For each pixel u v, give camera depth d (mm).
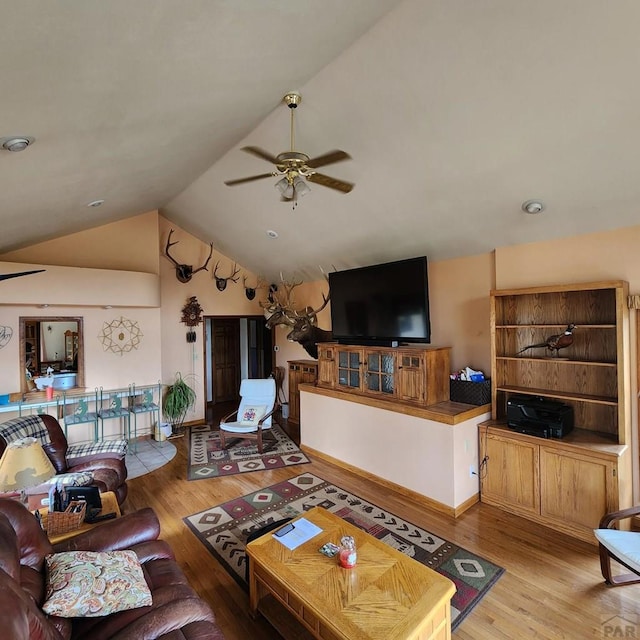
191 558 2965
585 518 3109
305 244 5344
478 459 3803
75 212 4066
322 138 3348
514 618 2332
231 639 2242
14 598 1033
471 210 3596
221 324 8602
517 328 3930
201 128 2898
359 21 2160
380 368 4395
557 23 1996
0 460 2311
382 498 3902
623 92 2219
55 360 5234
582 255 3430
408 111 2803
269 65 2268
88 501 2611
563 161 2783
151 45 1593
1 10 1121
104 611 1728
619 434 3105
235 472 4605
